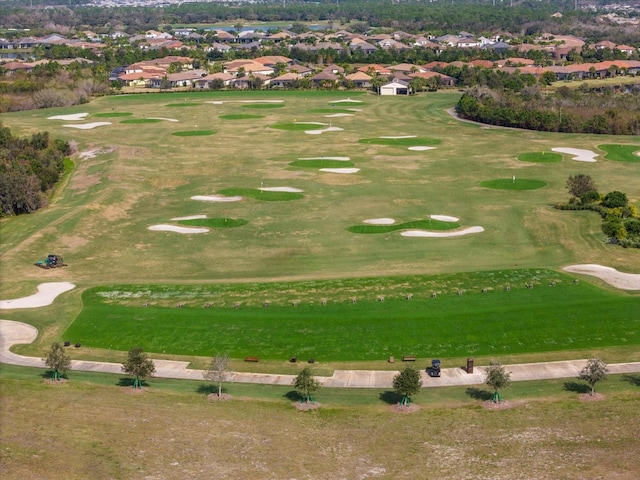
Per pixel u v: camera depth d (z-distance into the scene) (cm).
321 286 9694
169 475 5666
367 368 7681
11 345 8319
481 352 7950
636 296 9212
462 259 10781
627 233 11506
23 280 10244
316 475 5697
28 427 6325
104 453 5950
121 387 7294
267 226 12556
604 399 6931
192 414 6681
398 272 10212
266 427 6456
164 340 8362
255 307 9100
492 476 5672
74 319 8925
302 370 7319
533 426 6438
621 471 5712
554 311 8794
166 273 10531
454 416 6662
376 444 6172
